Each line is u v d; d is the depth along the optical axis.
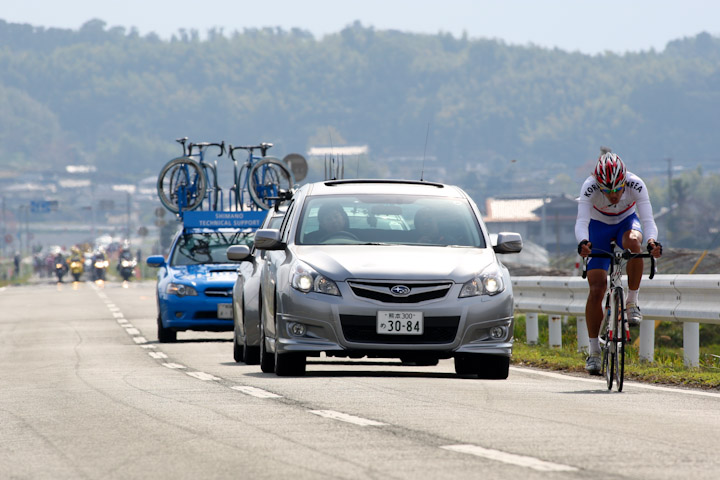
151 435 25.06
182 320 60.56
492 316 35.66
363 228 38.22
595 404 29.50
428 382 35.00
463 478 19.19
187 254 63.78
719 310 40.16
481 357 36.56
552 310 51.31
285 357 36.94
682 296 42.06
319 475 19.77
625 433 24.12
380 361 45.47
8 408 31.08
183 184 73.69
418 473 19.69
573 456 21.19
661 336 64.00
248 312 42.69
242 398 31.09
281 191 47.38
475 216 39.12
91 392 34.44
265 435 24.34
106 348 57.25
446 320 35.28
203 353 52.78
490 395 31.31
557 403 29.59
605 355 34.25
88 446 23.94
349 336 35.28
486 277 35.94
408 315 35.09
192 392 33.25
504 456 21.17
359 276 35.41
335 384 34.12
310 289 35.62
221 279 60.88
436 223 38.50
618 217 34.75
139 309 102.44
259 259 42.78
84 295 141.62
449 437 23.59
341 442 23.14
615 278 33.81
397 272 35.41
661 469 19.83
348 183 40.44
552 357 45.47
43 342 63.69
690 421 26.14
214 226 65.44
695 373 37.44
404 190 39.97
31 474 20.88
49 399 33.00
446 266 35.94
